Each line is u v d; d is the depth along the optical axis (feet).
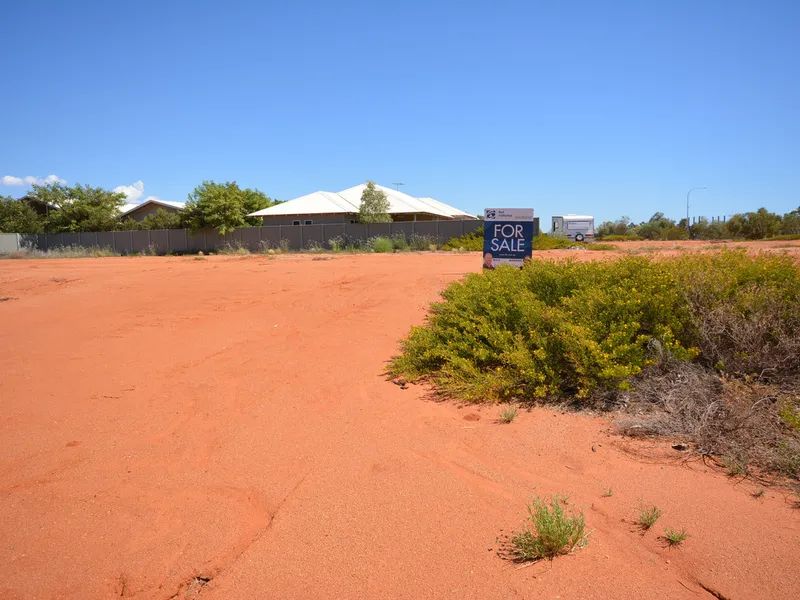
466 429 17.39
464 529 12.02
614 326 19.15
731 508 12.22
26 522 13.34
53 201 162.50
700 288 19.98
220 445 17.29
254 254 115.65
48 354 28.89
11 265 84.23
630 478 13.76
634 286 21.16
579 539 11.30
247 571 11.04
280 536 12.12
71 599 10.62
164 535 12.55
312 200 152.66
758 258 23.70
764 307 18.89
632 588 9.91
